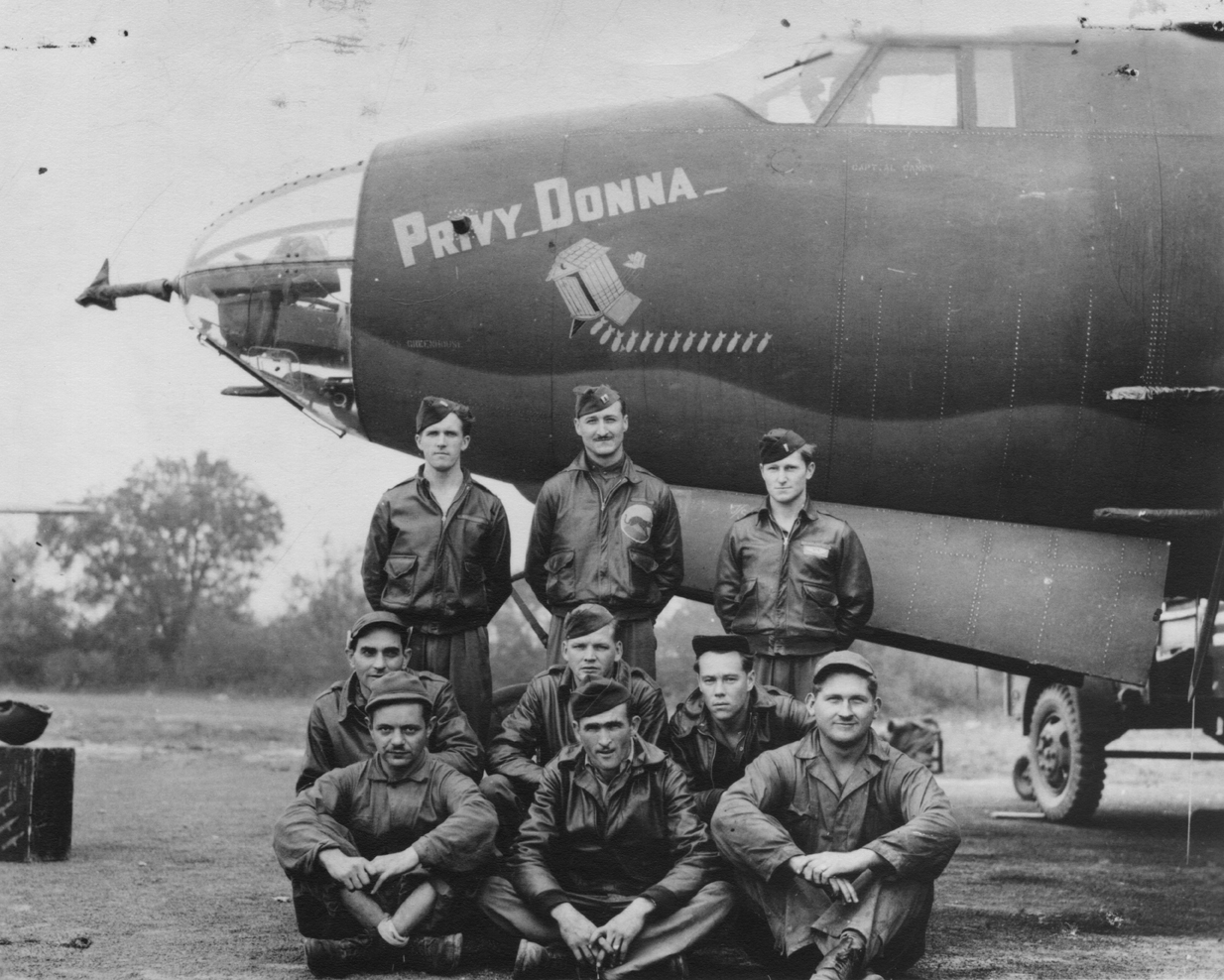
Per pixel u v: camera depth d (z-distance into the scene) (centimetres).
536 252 616
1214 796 1330
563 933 432
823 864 428
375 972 455
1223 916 594
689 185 614
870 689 452
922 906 445
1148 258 603
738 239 609
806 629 546
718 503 629
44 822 702
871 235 605
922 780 457
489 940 482
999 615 619
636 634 547
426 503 543
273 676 2738
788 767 464
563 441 631
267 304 655
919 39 632
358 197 635
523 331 618
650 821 462
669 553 552
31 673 2767
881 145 616
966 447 616
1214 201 606
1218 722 938
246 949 488
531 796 497
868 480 626
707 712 507
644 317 612
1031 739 1059
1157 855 819
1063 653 614
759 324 607
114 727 1873
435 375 629
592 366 619
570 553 548
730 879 457
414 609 538
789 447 546
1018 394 609
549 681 515
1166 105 620
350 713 502
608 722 452
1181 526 628
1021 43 631
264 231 658
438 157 635
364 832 468
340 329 656
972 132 618
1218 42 636
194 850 755
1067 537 629
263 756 1562
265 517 2755
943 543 629
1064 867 761
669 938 436
